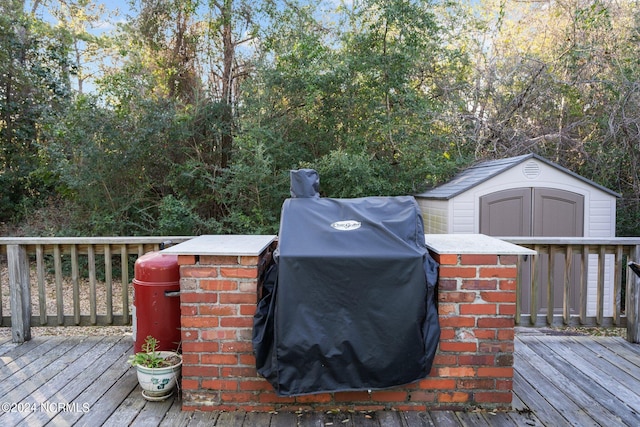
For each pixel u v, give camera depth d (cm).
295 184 306
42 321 404
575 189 555
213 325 269
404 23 810
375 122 841
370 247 246
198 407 272
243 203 845
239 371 270
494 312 268
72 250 400
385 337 242
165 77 947
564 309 400
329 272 241
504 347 269
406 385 270
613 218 555
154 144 841
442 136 857
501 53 999
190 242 302
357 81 840
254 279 266
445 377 270
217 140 905
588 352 374
